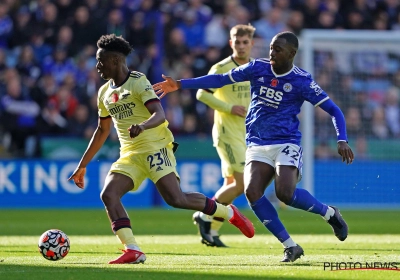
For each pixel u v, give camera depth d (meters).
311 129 56.28
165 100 65.12
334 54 67.25
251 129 23.39
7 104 64.12
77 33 67.75
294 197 22.73
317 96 22.73
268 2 72.75
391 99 68.56
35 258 23.66
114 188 22.34
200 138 63.31
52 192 61.56
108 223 44.06
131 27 67.25
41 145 63.72
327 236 34.97
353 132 67.12
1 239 32.59
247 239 33.47
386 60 68.38
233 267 20.84
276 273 19.09
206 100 31.53
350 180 64.62
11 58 67.31
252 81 23.39
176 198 22.84
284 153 22.61
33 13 68.50
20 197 61.22
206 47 70.38
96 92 65.94
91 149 24.48
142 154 22.75
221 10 71.69
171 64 68.38
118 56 22.53
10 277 18.45
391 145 66.56
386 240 32.53
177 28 70.00
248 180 22.72
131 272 19.44
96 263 22.09
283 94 22.81
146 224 43.84
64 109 64.81
